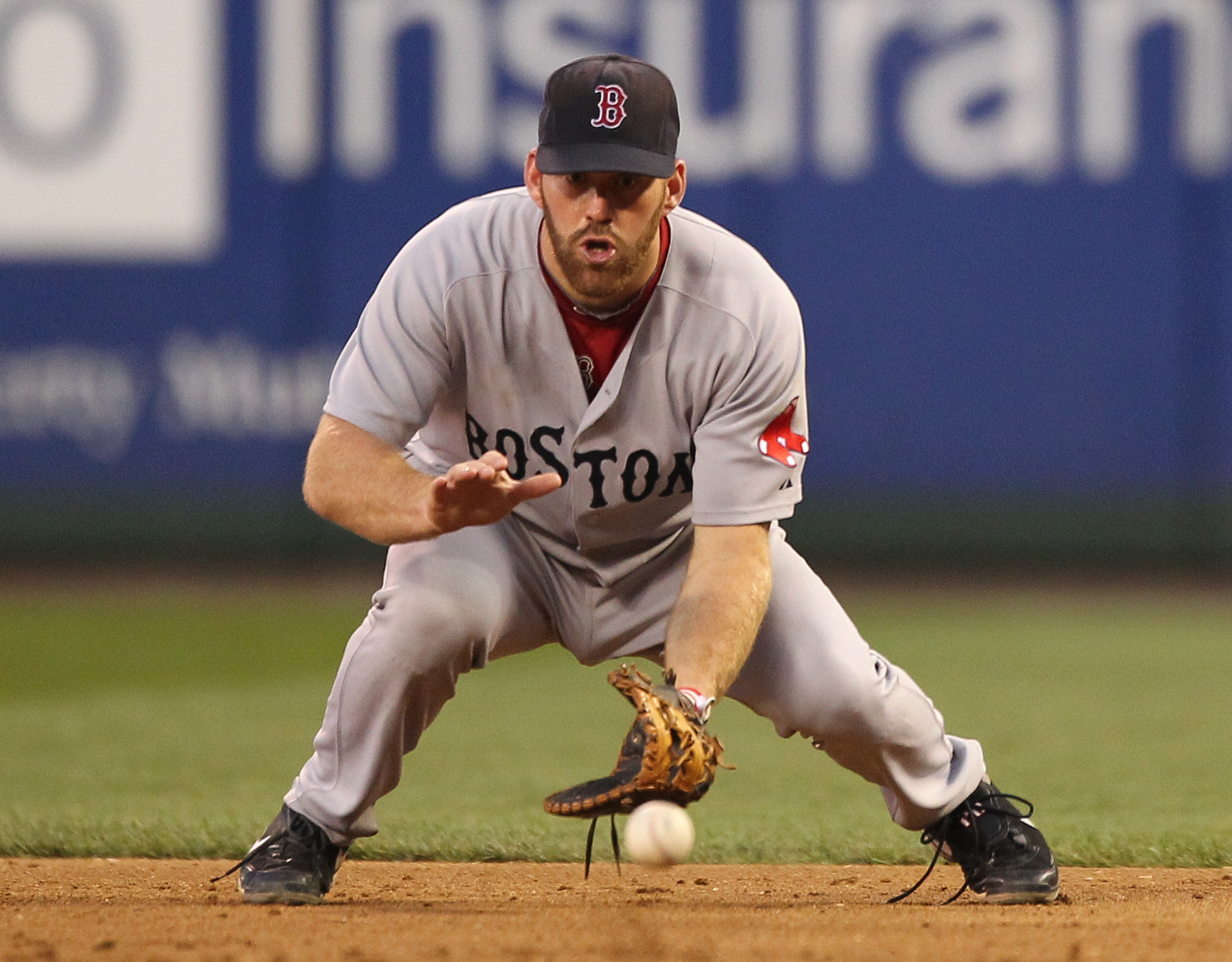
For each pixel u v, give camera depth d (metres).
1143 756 23.39
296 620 41.41
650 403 11.98
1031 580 50.81
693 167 49.38
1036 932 11.07
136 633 39.06
